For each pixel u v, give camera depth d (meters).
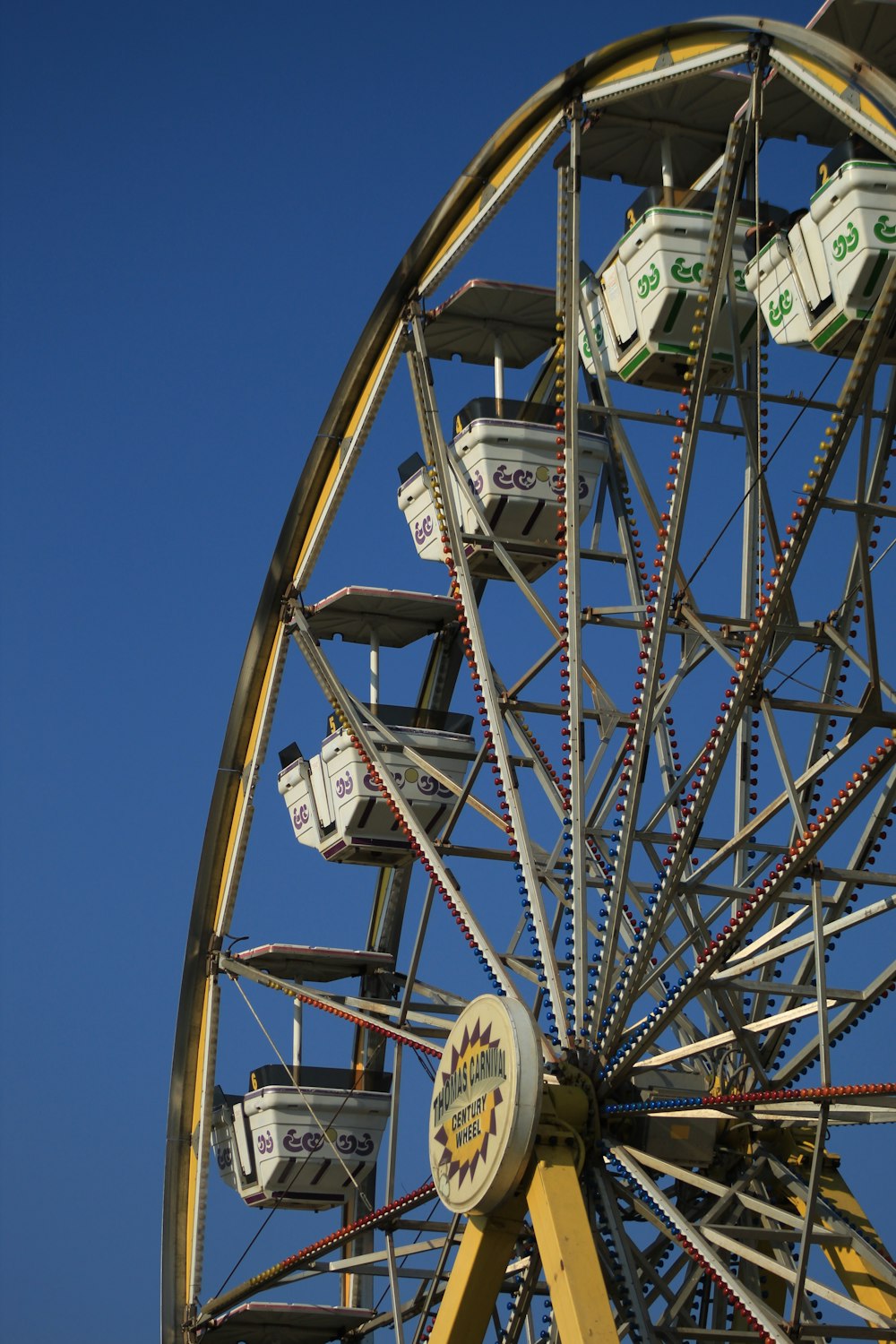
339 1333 28.16
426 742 27.34
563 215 21.78
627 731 22.45
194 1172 27.27
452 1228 22.78
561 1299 18.84
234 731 27.69
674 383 22.91
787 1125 22.30
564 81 21.59
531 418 26.44
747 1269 22.41
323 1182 28.47
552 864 22.28
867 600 19.23
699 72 20.00
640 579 24.83
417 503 27.23
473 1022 20.89
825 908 22.66
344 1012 25.36
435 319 25.47
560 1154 19.95
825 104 18.38
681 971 23.64
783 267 21.12
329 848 27.84
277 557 27.33
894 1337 18.98
